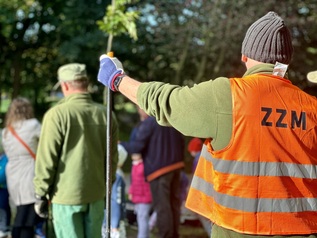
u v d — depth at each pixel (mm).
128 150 5832
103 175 4234
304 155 2324
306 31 14164
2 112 20922
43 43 19516
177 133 5883
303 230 2262
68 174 4027
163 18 14391
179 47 14758
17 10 16781
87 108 4156
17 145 5340
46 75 21016
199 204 2459
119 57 17766
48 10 18250
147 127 5762
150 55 17438
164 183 5734
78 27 17438
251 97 2303
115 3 5621
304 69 15016
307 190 2303
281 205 2258
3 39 19375
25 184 5312
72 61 17312
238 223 2264
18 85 19922
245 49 2477
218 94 2314
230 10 13266
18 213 5383
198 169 2502
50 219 4195
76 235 4074
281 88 2365
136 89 2521
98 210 4168
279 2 13141
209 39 14023
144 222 6074
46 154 4016
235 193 2273
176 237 5887
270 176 2264
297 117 2336
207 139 2379
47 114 4098
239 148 2275
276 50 2406
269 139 2277
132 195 6141
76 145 4059
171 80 17188
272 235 2248
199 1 13578
